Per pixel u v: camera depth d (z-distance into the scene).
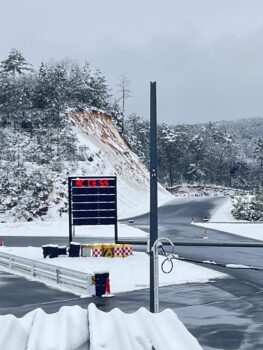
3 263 33.25
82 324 5.59
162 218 74.69
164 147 159.75
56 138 89.44
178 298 23.16
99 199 38.84
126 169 102.25
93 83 119.50
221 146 186.12
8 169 79.44
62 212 76.00
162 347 5.12
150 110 13.01
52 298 23.06
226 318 19.03
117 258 34.53
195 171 164.38
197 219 73.56
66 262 33.09
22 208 74.56
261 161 185.62
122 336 5.20
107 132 107.88
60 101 100.62
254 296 23.69
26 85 107.69
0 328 5.28
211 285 26.64
